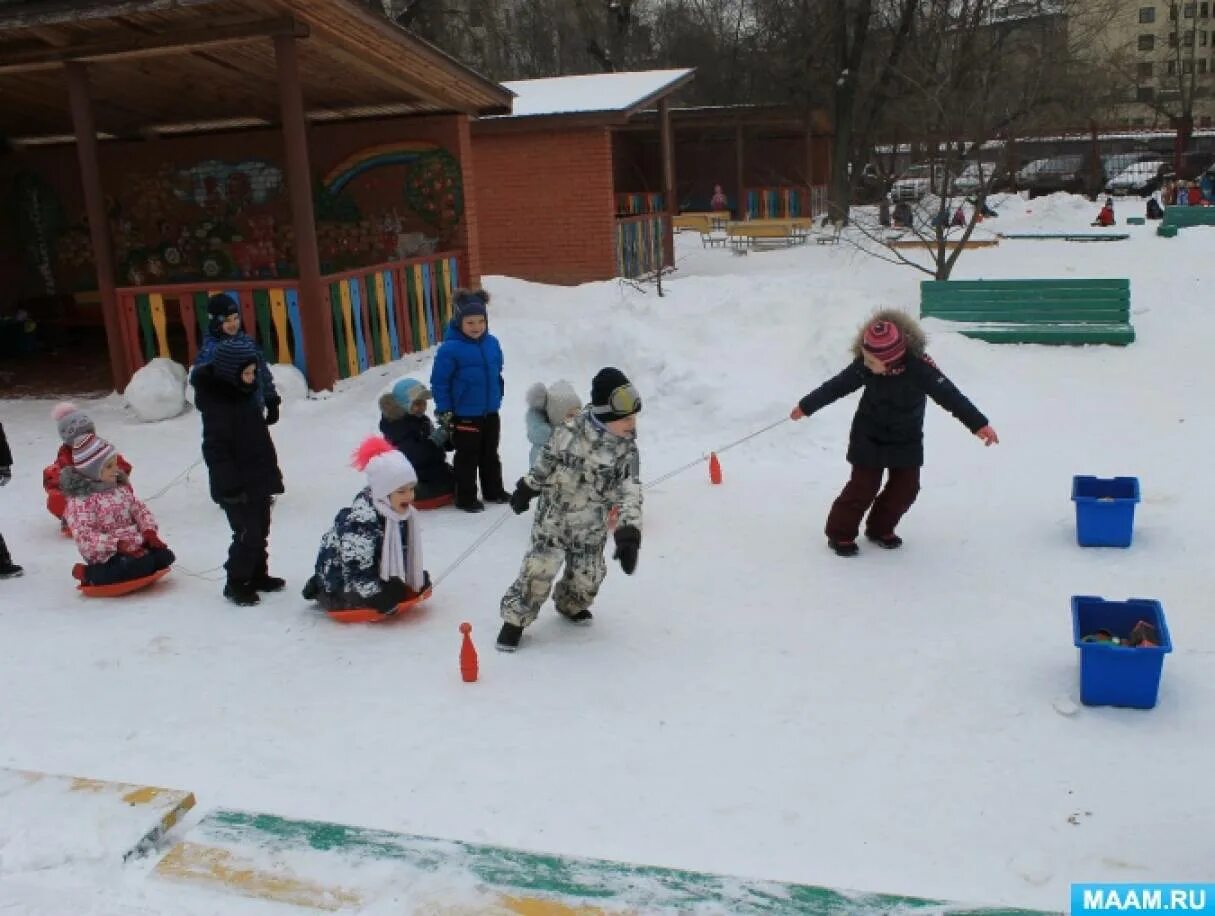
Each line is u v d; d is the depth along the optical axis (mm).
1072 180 41062
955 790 4145
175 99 13828
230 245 15367
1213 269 15719
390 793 4238
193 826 3715
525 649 5500
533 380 10547
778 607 5898
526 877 3354
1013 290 11602
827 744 4512
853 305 11773
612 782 4277
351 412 10477
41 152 15719
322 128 14578
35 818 3658
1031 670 5055
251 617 6051
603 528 5465
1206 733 4465
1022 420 9023
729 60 40781
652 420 9406
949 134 14867
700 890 3281
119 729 4816
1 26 10273
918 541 6738
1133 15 70750
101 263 11312
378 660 5449
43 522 7906
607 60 39906
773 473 8219
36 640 5828
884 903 3207
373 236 14672
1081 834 3840
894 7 30406
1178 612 5555
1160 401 9297
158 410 10438
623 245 19516
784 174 35531
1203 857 3674
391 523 5781
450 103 13664
